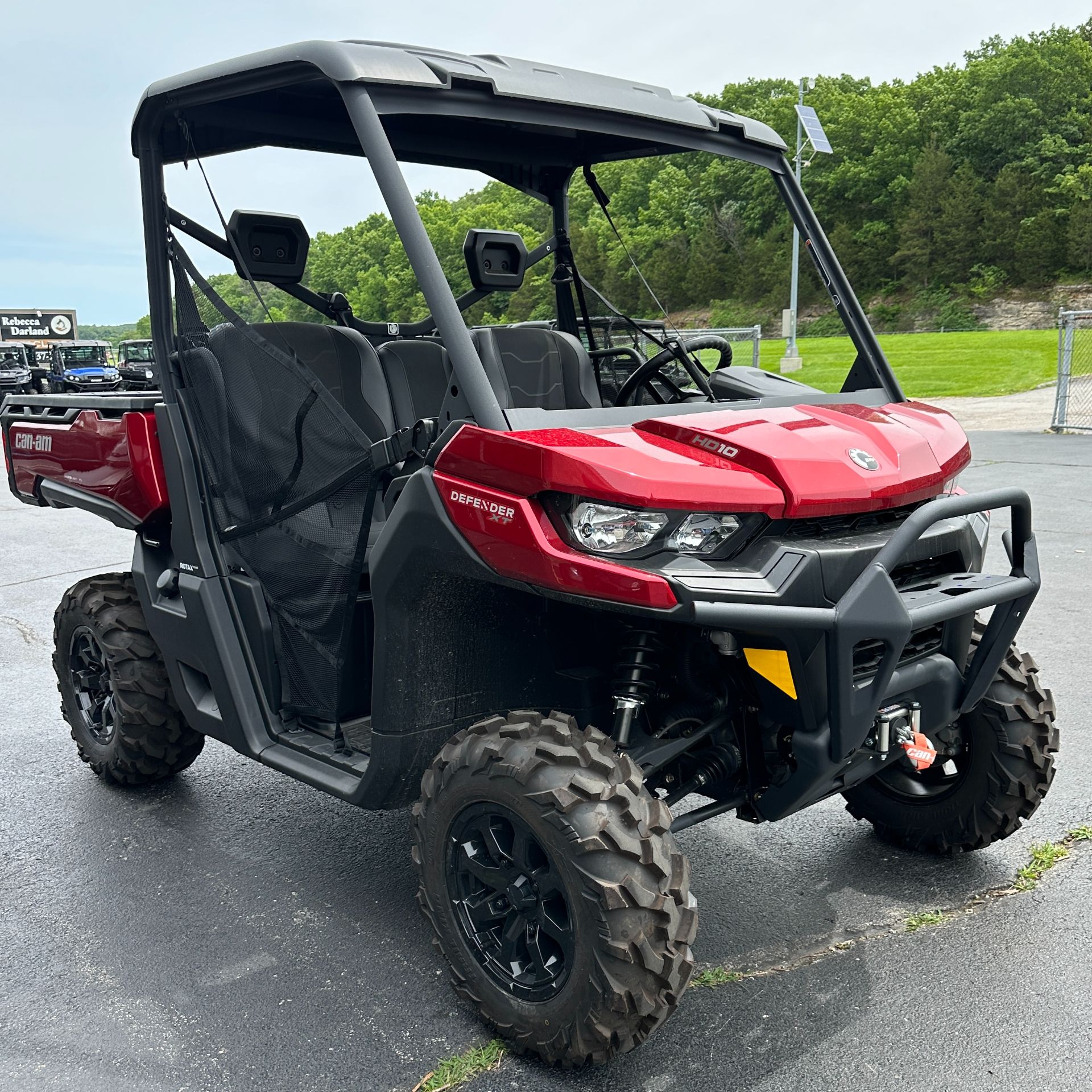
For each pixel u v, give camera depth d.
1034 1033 2.34
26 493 3.91
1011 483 9.76
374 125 2.35
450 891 2.37
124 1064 2.32
